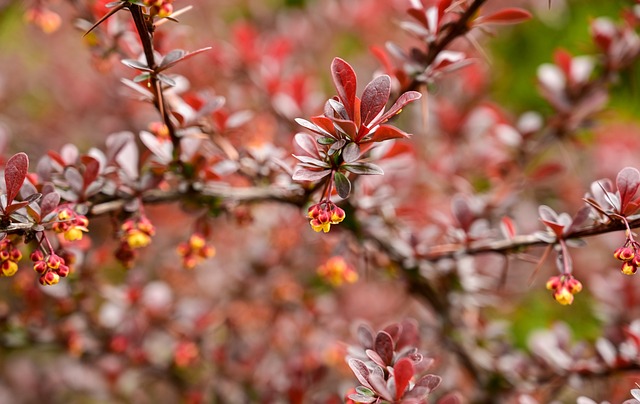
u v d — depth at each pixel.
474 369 0.71
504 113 0.86
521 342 0.97
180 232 0.94
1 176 0.60
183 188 0.62
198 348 0.73
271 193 0.63
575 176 0.94
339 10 1.11
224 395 0.74
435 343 0.71
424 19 0.61
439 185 0.83
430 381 0.56
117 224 0.61
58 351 0.79
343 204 0.64
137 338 0.72
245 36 0.78
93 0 0.67
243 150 0.64
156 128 0.62
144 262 0.96
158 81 0.58
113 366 0.74
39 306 0.71
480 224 0.65
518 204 0.81
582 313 0.92
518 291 0.86
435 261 0.66
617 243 0.87
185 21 1.04
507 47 1.21
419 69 0.61
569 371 0.66
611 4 1.14
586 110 0.73
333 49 1.14
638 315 0.70
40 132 1.01
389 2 1.06
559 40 1.19
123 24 0.64
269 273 0.81
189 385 0.77
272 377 0.74
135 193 0.61
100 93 1.01
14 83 1.07
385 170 0.67
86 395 0.88
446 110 0.83
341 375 0.80
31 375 0.99
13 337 0.71
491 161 0.78
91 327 0.72
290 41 0.92
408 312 0.88
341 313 0.89
